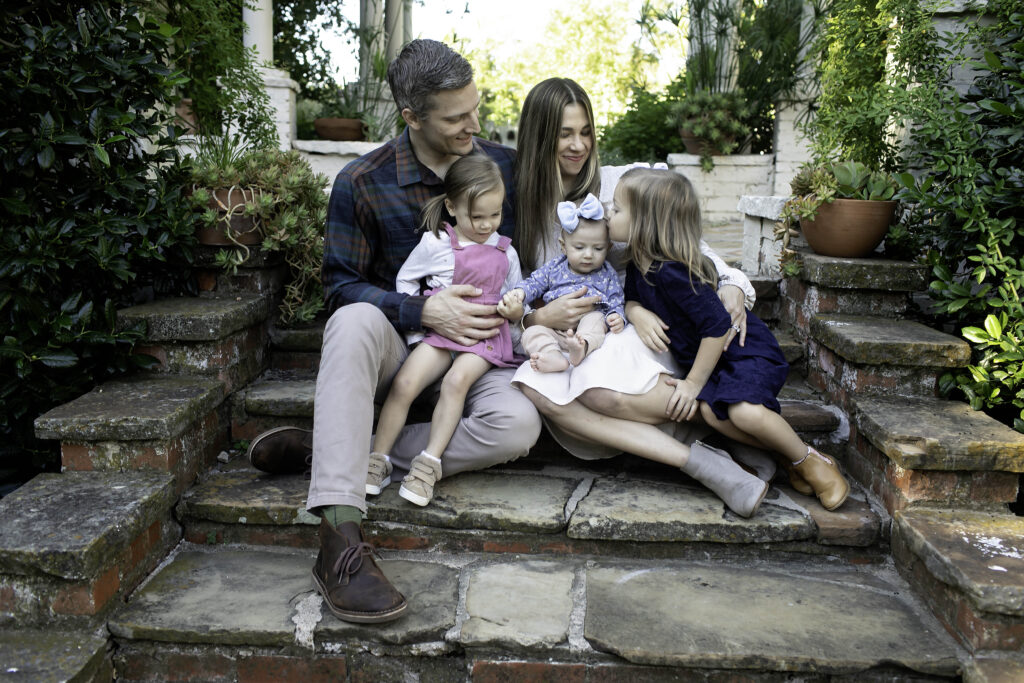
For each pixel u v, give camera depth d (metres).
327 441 1.94
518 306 2.23
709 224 6.11
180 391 2.40
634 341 2.27
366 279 2.48
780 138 6.17
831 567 2.15
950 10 3.10
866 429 2.27
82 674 1.71
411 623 1.85
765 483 2.12
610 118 9.40
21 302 2.37
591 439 2.28
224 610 1.91
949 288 2.49
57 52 2.39
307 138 6.77
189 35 3.53
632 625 1.86
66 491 2.05
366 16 6.75
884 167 3.23
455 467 2.29
